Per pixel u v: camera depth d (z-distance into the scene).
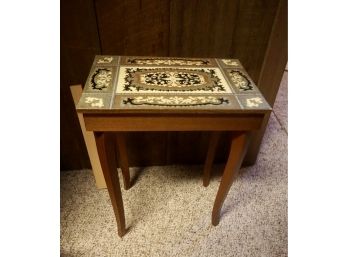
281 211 1.05
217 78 0.74
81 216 0.99
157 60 0.83
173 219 0.99
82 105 0.59
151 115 0.61
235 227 0.98
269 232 0.97
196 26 0.85
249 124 0.66
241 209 1.05
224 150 1.23
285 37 0.89
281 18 0.86
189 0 0.80
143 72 0.75
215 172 1.22
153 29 0.85
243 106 0.63
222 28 0.87
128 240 0.92
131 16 0.81
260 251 0.90
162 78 0.72
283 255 0.90
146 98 0.63
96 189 1.10
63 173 1.18
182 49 0.90
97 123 0.61
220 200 0.88
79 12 0.78
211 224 0.98
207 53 0.92
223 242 0.93
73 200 1.05
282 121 1.61
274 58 0.94
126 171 1.05
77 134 1.07
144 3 0.79
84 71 0.90
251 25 0.87
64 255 0.87
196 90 0.68
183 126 0.65
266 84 1.01
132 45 0.87
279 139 1.46
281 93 1.89
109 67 0.76
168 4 0.80
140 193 1.10
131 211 1.02
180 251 0.89
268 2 0.83
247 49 0.93
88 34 0.83
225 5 0.82
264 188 1.15
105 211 1.01
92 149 1.00
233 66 0.82
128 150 1.16
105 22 0.81
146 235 0.94
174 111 0.60
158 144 1.16
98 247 0.89
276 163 1.29
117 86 0.67
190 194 1.10
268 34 0.90
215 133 0.95
